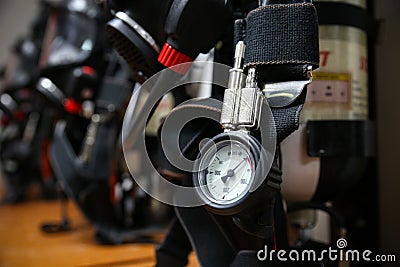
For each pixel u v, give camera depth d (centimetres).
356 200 59
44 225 98
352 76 44
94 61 79
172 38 36
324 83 43
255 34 32
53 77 79
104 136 80
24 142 141
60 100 79
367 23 46
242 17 38
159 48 38
